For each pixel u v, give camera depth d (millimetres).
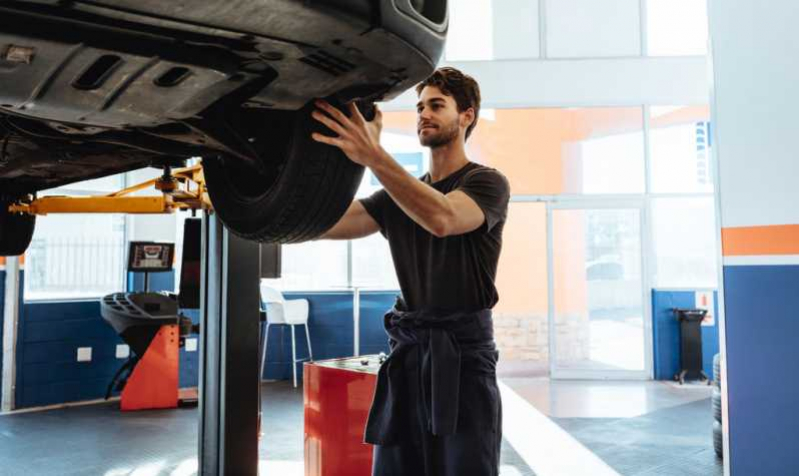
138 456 3934
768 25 2752
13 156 1974
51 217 5691
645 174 7113
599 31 7297
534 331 7875
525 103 7215
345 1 965
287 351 7031
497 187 1453
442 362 1391
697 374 6684
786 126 2678
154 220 6250
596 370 6973
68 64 982
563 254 7172
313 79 1155
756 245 2777
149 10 890
